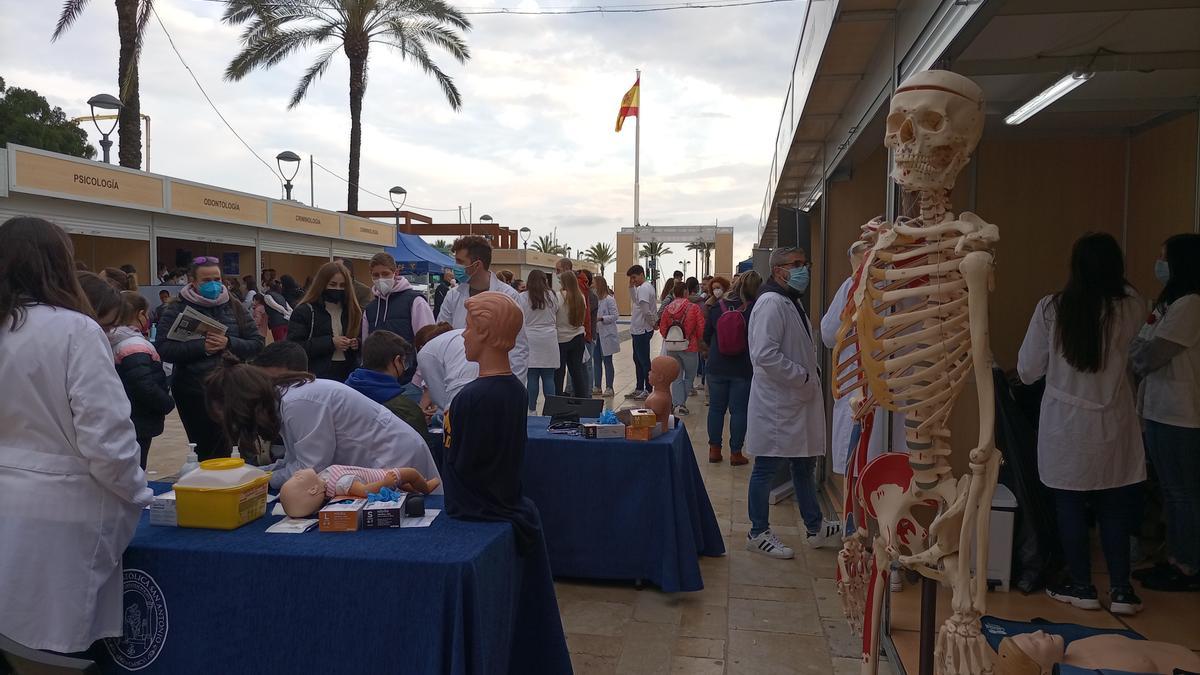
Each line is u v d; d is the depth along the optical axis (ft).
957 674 6.11
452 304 16.83
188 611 7.29
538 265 112.57
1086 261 11.01
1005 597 12.17
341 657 7.06
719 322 21.29
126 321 13.48
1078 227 17.56
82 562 6.81
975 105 6.23
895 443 11.14
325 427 9.20
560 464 13.01
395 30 60.29
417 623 6.93
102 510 6.94
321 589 7.07
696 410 32.73
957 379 6.27
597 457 12.91
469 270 16.12
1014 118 14.52
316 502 8.26
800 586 13.37
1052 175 17.60
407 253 71.20
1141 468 11.34
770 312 14.17
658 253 140.36
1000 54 12.69
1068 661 8.08
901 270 6.18
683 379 31.07
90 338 6.90
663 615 12.19
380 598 6.98
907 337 6.17
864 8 11.24
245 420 9.26
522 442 8.50
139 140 45.62
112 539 7.03
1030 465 12.82
